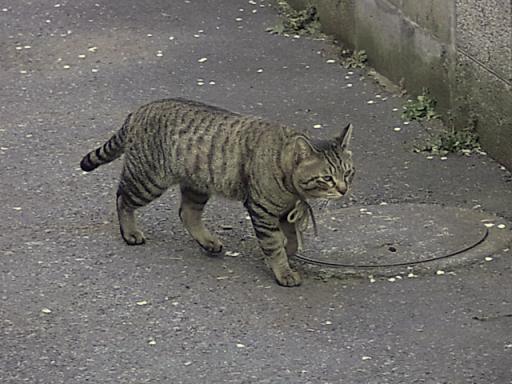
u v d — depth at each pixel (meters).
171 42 12.49
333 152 6.82
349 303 6.79
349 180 6.93
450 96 9.70
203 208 7.68
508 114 8.70
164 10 13.62
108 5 13.90
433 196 8.38
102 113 10.52
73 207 8.45
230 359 6.18
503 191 8.41
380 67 11.20
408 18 10.35
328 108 10.38
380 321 6.55
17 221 8.21
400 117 10.03
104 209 8.41
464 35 9.28
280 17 13.20
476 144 9.23
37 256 7.61
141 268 7.38
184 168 7.26
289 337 6.40
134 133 7.51
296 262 7.34
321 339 6.36
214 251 7.52
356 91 10.79
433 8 9.80
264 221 6.98
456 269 7.17
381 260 7.31
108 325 6.64
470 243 7.50
